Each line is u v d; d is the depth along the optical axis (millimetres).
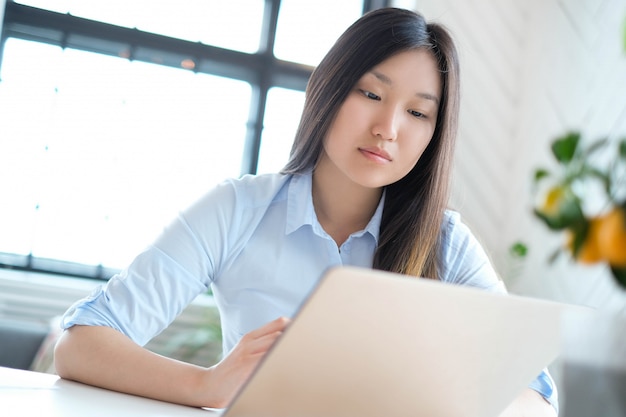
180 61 3240
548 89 2951
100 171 3154
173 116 3229
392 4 3393
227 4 3307
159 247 1166
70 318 1061
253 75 3326
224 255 1229
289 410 729
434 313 673
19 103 3094
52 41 3125
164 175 3213
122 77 3180
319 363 674
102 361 986
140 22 3219
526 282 2904
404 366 716
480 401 835
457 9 3174
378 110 1148
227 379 933
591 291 2498
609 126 2539
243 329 1264
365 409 765
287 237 1255
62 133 3125
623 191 925
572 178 960
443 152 1246
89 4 3170
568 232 731
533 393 1112
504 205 3180
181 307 1184
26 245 3096
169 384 956
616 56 2555
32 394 852
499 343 759
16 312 2896
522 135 3117
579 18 2789
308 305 607
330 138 1189
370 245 1286
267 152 3342
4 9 3062
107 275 3156
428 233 1272
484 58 3182
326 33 3400
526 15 3195
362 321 645
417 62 1151
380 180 1167
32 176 3104
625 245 682
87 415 771
